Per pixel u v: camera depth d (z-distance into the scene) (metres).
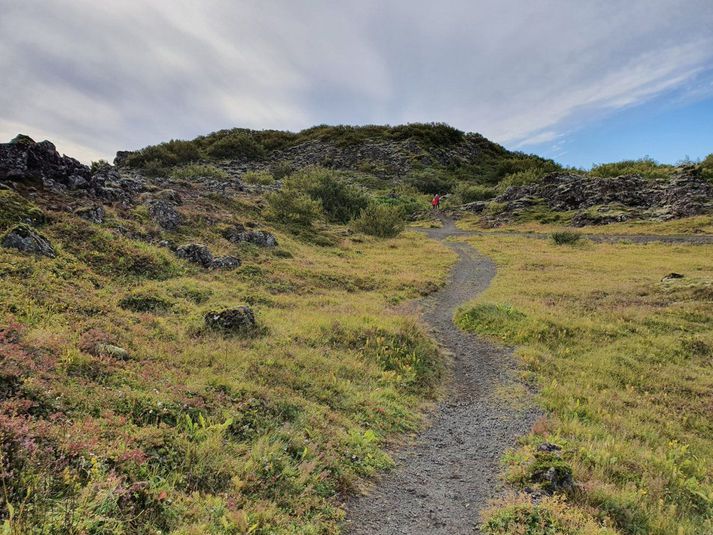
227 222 31.94
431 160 105.56
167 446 6.57
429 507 7.08
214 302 17.11
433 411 11.45
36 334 9.27
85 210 21.77
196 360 10.46
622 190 60.50
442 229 61.62
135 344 10.61
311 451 7.70
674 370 14.52
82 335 10.09
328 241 39.16
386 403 10.87
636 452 9.13
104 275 17.25
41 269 14.65
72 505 4.71
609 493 7.13
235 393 8.93
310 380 10.81
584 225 56.00
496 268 34.28
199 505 5.52
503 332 17.72
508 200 71.56
